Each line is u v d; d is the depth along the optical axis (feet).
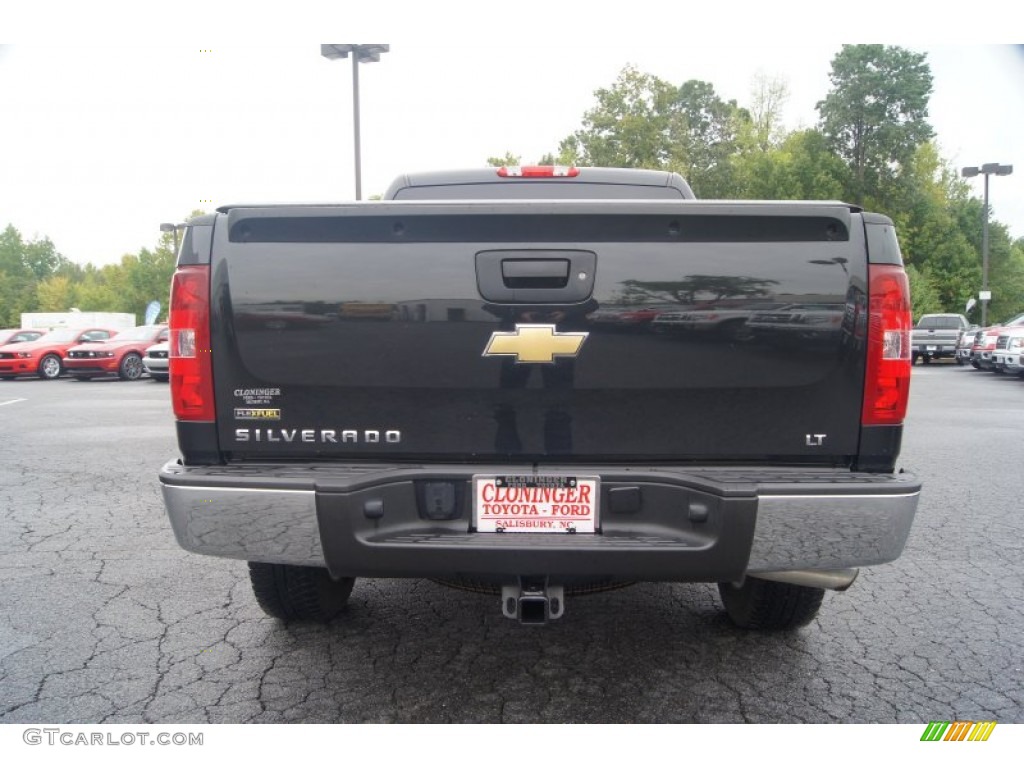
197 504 8.60
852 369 8.70
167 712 9.62
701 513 8.44
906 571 15.08
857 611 13.03
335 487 8.40
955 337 97.60
